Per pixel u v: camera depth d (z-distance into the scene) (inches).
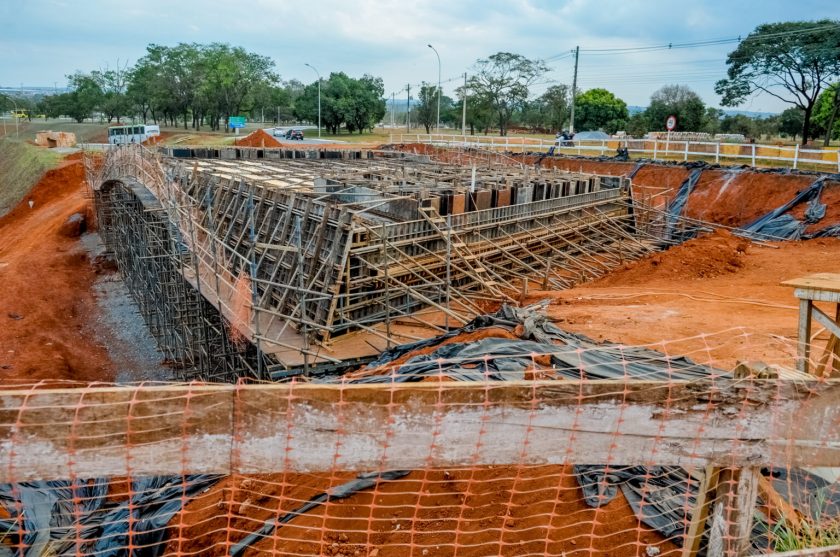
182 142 2758.4
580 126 3341.5
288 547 221.1
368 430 134.7
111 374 919.7
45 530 212.5
